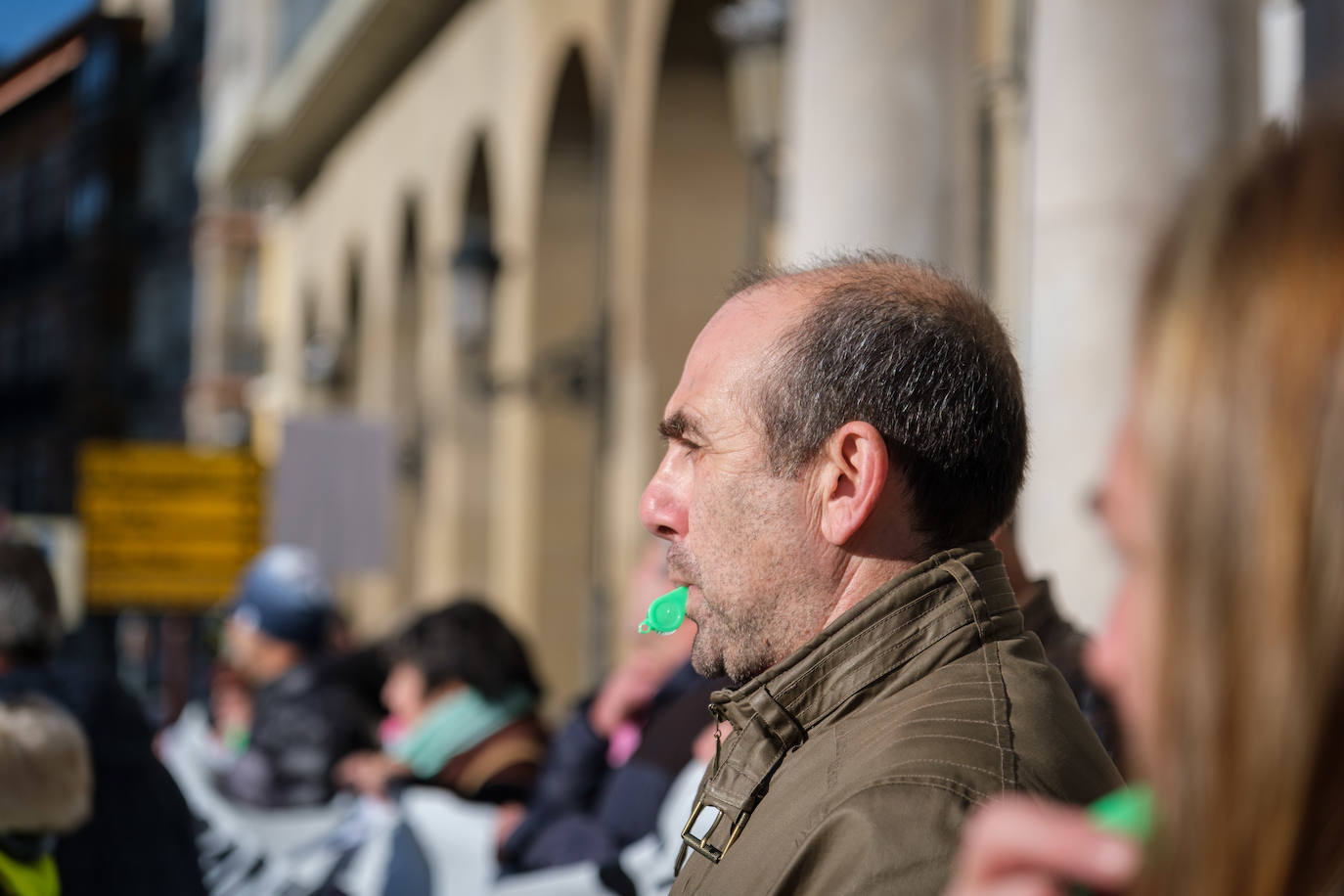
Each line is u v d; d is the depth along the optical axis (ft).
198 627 94.22
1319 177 3.05
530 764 21.79
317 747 25.27
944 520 8.30
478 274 60.34
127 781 16.94
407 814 21.29
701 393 8.64
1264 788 2.92
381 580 103.50
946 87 27.91
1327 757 2.89
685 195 60.44
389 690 22.70
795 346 8.42
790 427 8.33
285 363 149.48
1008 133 34.22
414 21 96.37
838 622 7.91
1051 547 21.66
